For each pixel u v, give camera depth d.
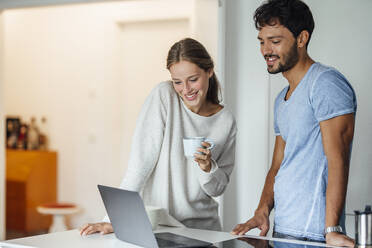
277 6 2.04
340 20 2.88
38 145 5.57
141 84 5.20
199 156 1.77
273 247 1.56
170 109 1.93
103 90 5.32
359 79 2.85
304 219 2.01
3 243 1.60
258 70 3.06
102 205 5.35
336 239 1.67
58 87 5.56
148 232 1.50
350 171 2.86
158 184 1.95
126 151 5.29
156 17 4.98
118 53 5.27
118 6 5.19
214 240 1.67
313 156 2.00
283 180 2.07
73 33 5.46
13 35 5.79
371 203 2.81
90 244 1.59
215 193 1.97
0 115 4.20
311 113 1.98
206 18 3.20
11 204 5.21
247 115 3.08
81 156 5.45
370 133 2.82
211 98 2.05
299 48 2.04
